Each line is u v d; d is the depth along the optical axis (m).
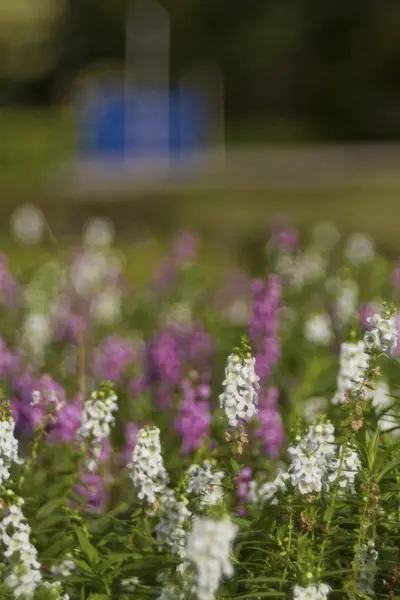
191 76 95.75
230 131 84.94
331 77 88.50
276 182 36.75
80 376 8.23
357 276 12.42
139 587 5.67
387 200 30.12
